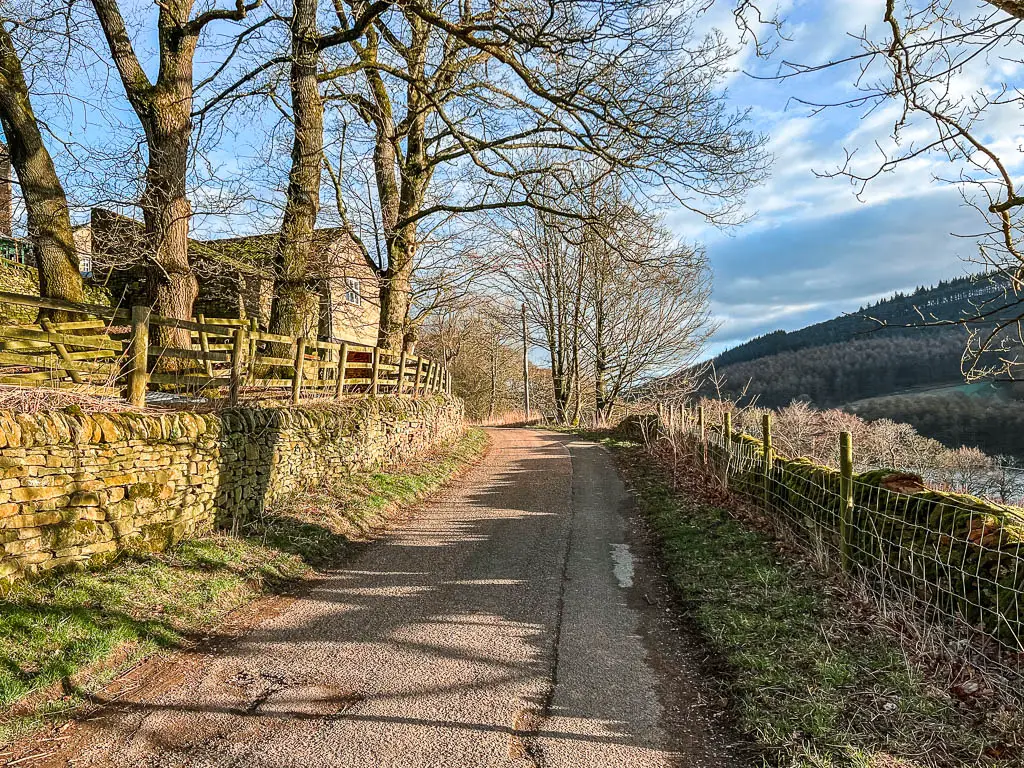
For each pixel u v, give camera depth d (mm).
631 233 14758
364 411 12234
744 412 16328
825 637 4992
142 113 11281
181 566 6398
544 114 13117
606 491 12539
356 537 8828
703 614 5836
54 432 5488
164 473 6746
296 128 13289
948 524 4992
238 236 15297
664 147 12219
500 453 19266
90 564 5812
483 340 41031
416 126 17562
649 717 4250
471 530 9422
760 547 7500
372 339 25859
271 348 12797
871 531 5797
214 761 3691
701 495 10695
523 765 3686
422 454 15727
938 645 4500
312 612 6129
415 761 3707
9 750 3721
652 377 30594
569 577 7258
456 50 14406
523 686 4668
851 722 3854
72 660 4566
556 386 35562
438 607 6285
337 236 15461
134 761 3682
